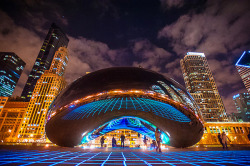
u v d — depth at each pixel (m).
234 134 78.75
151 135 18.64
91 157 6.58
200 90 148.75
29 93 194.75
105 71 16.05
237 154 8.31
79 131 13.98
